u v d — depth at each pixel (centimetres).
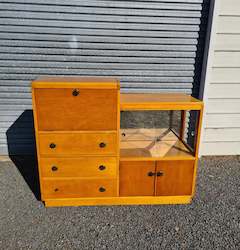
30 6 287
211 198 271
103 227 228
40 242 211
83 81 225
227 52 319
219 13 302
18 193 273
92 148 234
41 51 306
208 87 330
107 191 251
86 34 302
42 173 239
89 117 224
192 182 253
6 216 239
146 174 247
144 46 312
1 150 349
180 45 315
